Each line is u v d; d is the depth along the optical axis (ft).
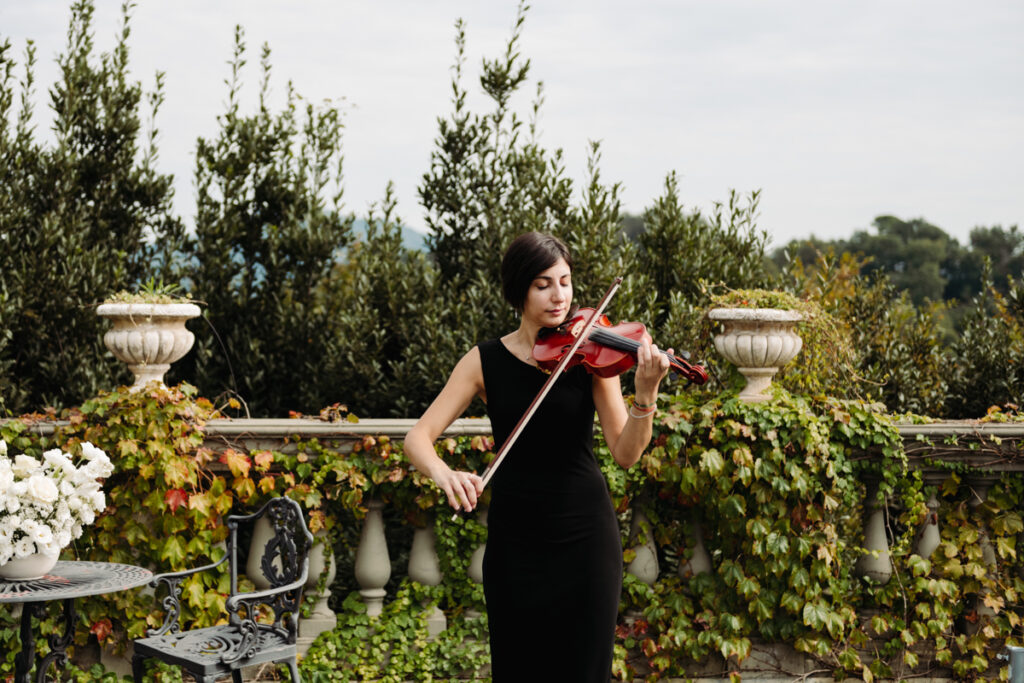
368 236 19.12
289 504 11.60
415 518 13.89
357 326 18.25
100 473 11.09
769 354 13.61
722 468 13.34
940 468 13.71
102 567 11.71
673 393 16.43
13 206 18.20
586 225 17.70
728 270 18.83
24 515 10.66
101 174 19.30
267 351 19.43
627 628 13.85
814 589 13.55
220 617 13.39
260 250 19.88
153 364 14.16
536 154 18.83
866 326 20.35
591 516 8.32
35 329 18.31
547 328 8.81
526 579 8.26
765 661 13.85
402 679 13.55
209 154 19.56
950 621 13.76
